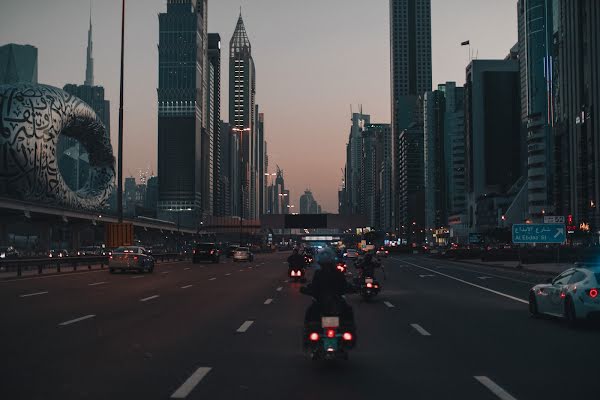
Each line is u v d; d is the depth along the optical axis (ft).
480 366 35.37
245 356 38.34
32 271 157.99
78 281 116.57
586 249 231.91
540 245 404.16
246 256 254.06
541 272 151.53
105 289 95.86
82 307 67.97
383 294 89.40
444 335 48.14
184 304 72.23
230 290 95.04
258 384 30.50
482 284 112.16
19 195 566.77
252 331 49.75
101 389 28.99
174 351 39.99
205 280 121.39
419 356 38.65
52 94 618.03
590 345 43.11
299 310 66.23
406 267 195.62
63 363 35.45
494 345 43.11
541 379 31.81
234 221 636.89
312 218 522.06
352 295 87.40
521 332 49.85
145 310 65.26
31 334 47.11
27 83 615.16
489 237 599.98
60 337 45.65
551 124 580.71
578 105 500.74
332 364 35.86
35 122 583.58
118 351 39.75
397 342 44.50
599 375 32.81
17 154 563.89
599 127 467.11
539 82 654.53
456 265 215.72
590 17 481.87
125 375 32.27
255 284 109.40
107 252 200.44
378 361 36.94
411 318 59.67
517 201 637.71
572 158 510.58
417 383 30.86
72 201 624.18
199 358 37.52
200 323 54.70
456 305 73.00
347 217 518.78
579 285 51.65
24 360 36.32
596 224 463.01
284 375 32.73
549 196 575.79
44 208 416.87
